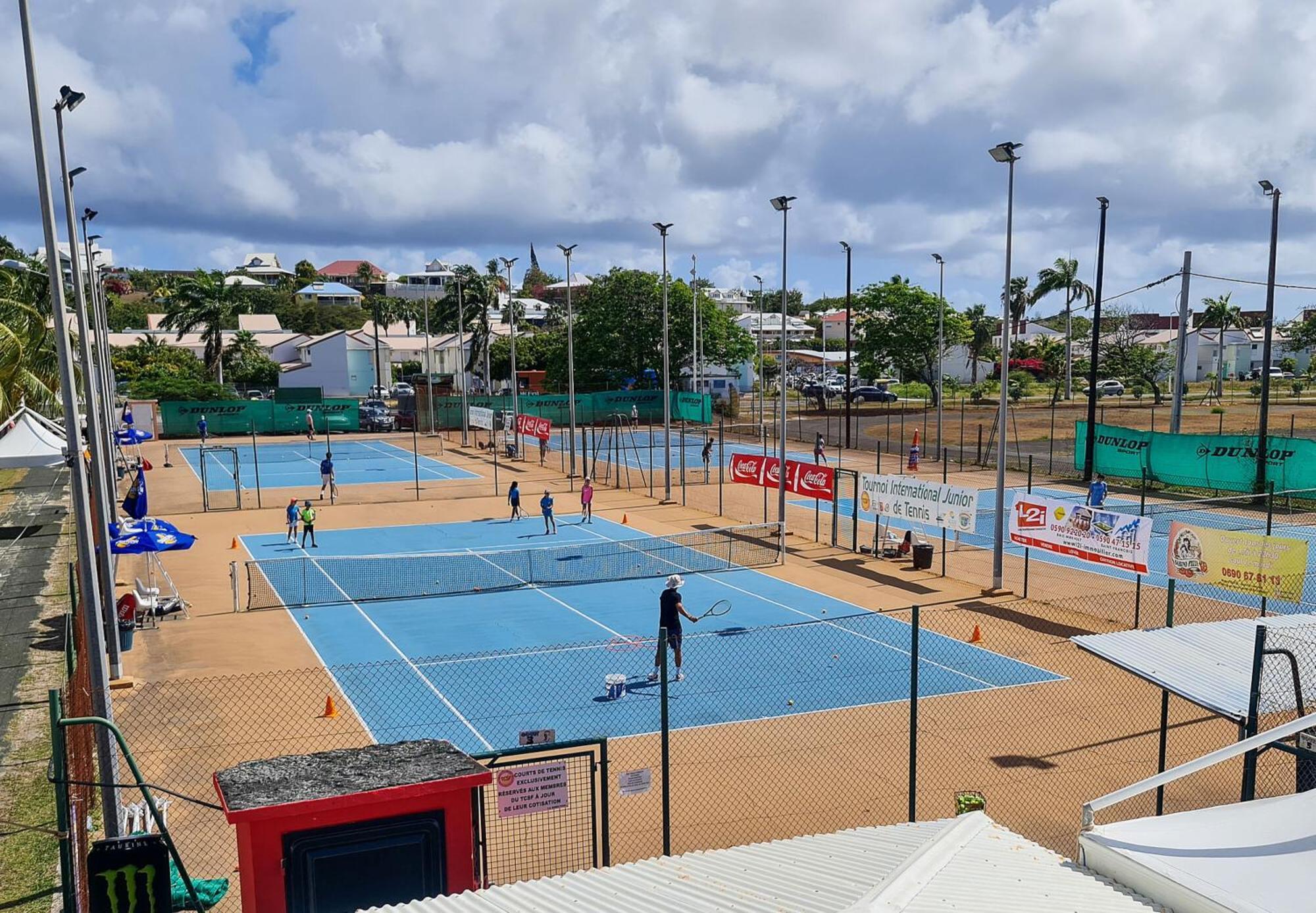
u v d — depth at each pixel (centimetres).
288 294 15212
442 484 4500
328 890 727
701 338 7962
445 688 1736
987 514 3525
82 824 984
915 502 2695
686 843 1152
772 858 733
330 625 2183
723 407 7625
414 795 742
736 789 1306
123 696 1705
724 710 1609
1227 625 1180
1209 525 3069
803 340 13750
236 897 1041
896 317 8012
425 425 7212
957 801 1161
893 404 8294
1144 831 679
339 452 5844
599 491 4253
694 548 3033
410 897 747
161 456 5675
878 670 1814
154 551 2178
